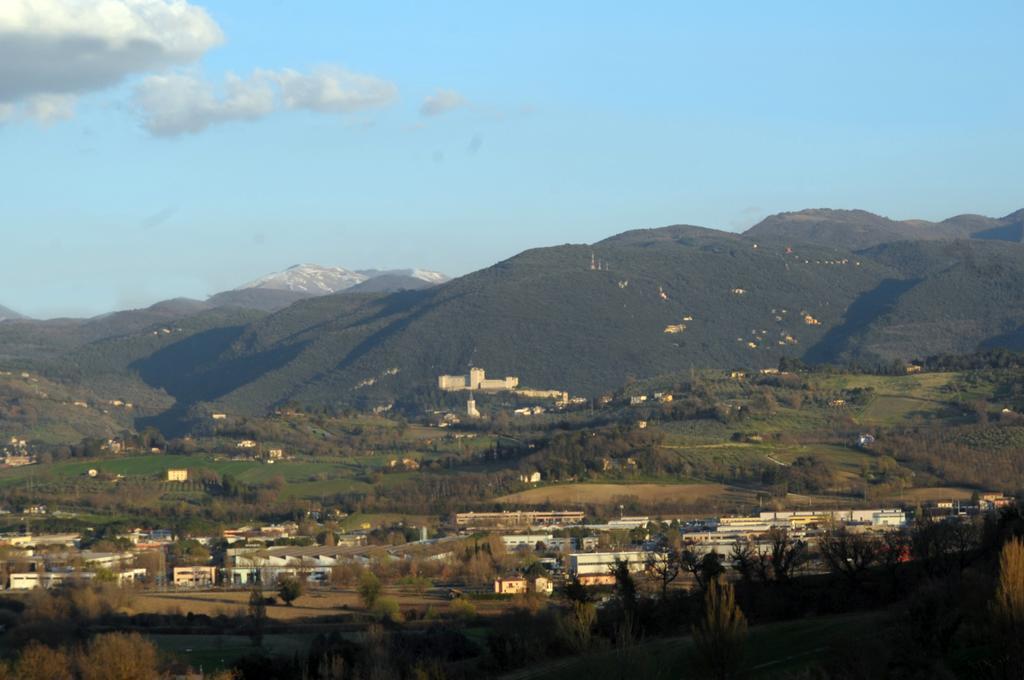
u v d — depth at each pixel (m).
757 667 111.88
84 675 151.62
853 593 157.12
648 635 144.12
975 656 100.25
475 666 145.25
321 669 140.25
